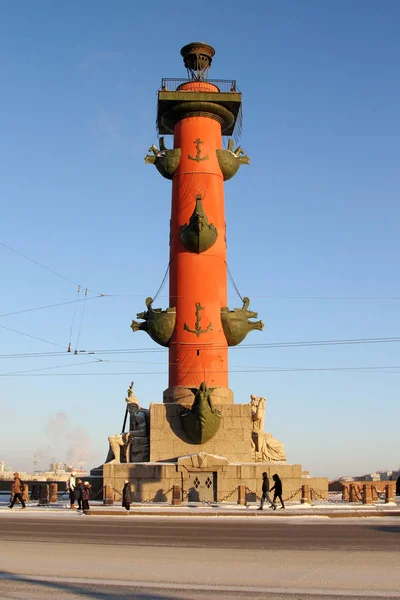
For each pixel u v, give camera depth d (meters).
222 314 35.72
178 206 36.81
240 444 34.34
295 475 33.72
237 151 38.47
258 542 16.81
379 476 98.69
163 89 38.03
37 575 12.29
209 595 10.54
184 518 25.34
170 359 35.62
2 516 26.39
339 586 11.24
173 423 34.53
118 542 16.81
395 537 18.05
